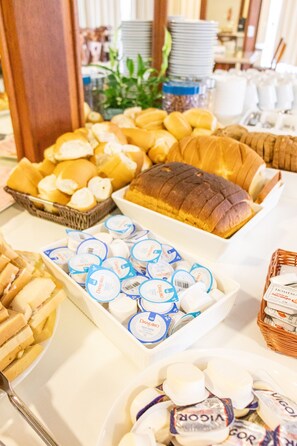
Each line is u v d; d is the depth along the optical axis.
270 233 0.83
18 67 0.85
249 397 0.39
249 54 3.31
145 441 0.34
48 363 0.51
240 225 0.73
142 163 0.90
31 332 0.46
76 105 1.03
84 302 0.55
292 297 0.51
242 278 0.69
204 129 1.06
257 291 0.66
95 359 0.52
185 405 0.38
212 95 1.44
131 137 0.98
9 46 0.83
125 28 1.47
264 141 0.97
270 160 0.98
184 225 0.70
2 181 0.96
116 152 0.84
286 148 0.94
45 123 0.96
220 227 0.70
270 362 0.43
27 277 0.50
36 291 0.49
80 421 0.44
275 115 1.25
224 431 0.35
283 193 0.98
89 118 1.13
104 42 2.75
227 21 3.52
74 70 0.99
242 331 0.57
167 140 1.01
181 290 0.55
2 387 0.43
